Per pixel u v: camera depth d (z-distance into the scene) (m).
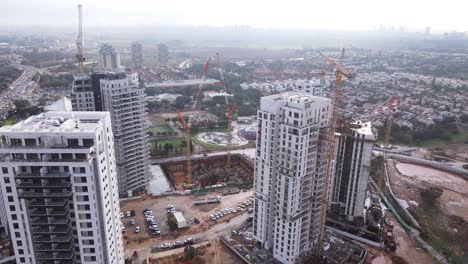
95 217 123.62
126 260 180.00
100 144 125.31
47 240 123.56
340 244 197.25
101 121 129.12
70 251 126.75
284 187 169.00
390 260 190.38
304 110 156.88
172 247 195.00
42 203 120.50
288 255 176.00
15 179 117.44
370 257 192.12
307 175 171.25
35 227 123.81
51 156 118.81
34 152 117.06
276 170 174.88
